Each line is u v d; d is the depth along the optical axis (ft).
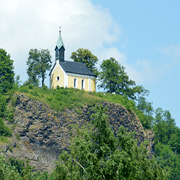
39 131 453.58
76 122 476.54
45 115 463.83
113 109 513.04
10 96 475.31
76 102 494.59
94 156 276.62
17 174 281.95
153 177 297.33
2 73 504.84
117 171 276.00
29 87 502.79
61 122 468.75
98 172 275.80
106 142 290.35
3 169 275.80
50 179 355.15
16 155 429.38
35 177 319.47
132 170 280.92
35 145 447.83
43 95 490.90
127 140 294.66
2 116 458.09
